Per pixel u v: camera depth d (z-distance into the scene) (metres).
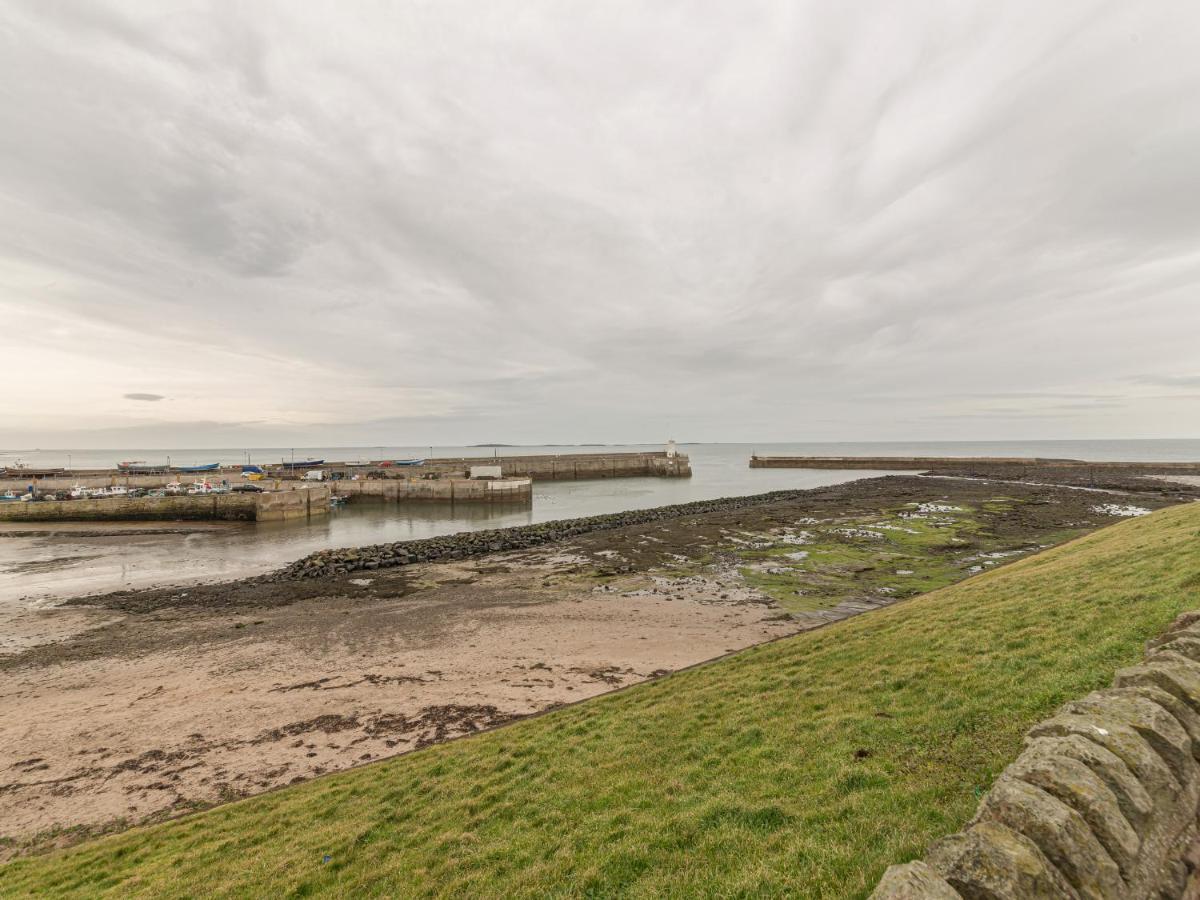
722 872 6.57
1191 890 4.20
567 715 15.38
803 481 122.81
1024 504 61.31
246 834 11.12
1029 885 3.68
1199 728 5.28
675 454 138.00
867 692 11.40
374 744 16.08
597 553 43.56
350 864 9.14
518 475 120.81
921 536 44.59
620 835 8.20
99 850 11.61
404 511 78.12
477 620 27.95
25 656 24.83
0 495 74.81
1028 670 9.98
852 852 6.09
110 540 56.22
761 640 23.53
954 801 6.53
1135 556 16.56
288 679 21.31
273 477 93.38
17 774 15.45
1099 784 4.39
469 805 10.43
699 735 11.52
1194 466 114.19
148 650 25.19
